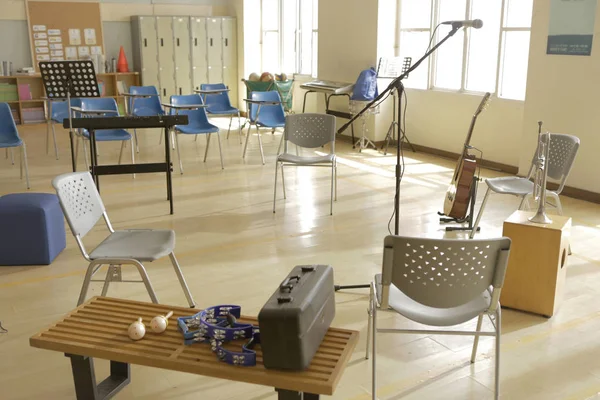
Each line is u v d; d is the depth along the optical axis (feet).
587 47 17.49
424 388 8.36
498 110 21.81
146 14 34.71
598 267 12.68
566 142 13.70
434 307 7.36
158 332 7.11
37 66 32.01
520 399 8.11
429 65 24.64
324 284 6.75
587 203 17.85
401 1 25.53
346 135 28.19
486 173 21.59
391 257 7.16
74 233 9.23
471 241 6.86
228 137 28.25
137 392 8.32
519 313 10.62
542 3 18.60
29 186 19.26
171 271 12.53
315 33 31.55
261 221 15.83
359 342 9.64
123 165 16.12
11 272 12.45
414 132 25.86
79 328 7.29
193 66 35.45
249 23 35.55
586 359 9.11
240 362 6.29
